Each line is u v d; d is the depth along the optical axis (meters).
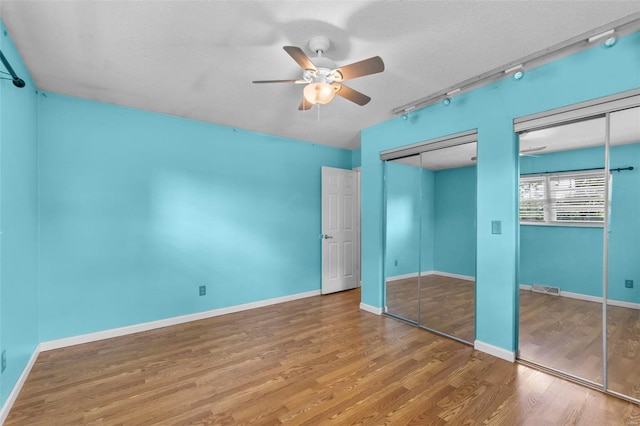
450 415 1.78
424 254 3.60
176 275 3.38
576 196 2.66
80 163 2.85
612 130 2.28
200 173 3.56
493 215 2.51
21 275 2.16
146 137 3.21
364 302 3.86
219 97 2.87
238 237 3.85
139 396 1.98
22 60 2.16
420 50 2.05
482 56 2.14
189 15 1.70
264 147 4.10
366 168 3.81
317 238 4.68
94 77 2.45
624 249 2.52
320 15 1.69
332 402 1.92
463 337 2.89
